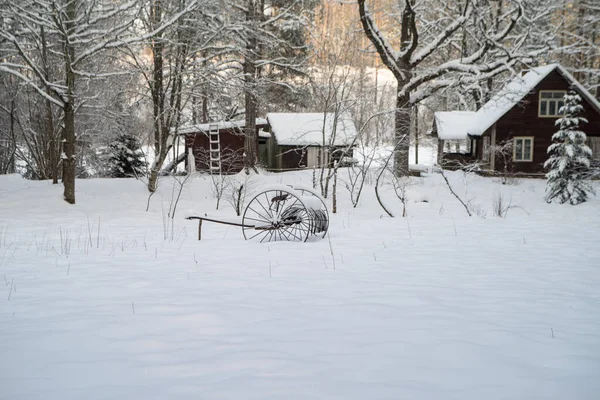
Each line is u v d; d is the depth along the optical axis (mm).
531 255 8664
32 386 3061
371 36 25297
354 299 5418
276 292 5777
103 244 9938
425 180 25625
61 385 3072
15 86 23234
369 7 27203
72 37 15977
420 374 3223
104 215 15500
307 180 22781
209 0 17844
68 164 16578
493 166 28391
